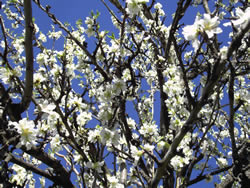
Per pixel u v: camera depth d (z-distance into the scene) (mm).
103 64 3180
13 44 3539
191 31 1850
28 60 2357
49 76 3014
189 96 2186
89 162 2805
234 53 2203
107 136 2566
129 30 2965
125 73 3996
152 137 3648
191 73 4188
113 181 3225
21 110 2545
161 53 4344
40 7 2889
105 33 2943
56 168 3096
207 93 2070
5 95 2410
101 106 2715
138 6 2654
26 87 2475
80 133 3141
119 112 2830
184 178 3066
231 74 2148
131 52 2963
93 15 2941
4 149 2258
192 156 3320
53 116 2719
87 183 3910
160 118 4172
